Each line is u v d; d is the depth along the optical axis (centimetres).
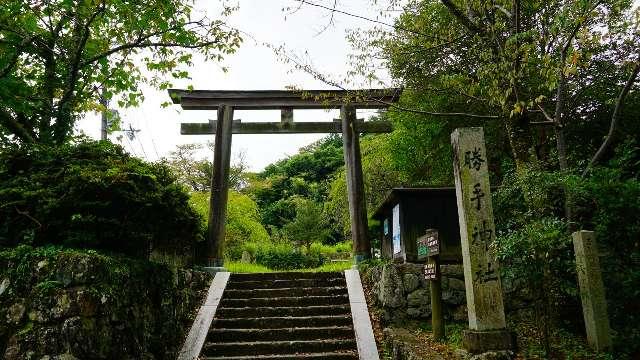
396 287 872
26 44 741
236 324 830
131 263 625
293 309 872
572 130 1051
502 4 781
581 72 956
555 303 723
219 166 1163
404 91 1194
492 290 602
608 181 702
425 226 996
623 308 681
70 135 863
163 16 849
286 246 2277
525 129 777
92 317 514
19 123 814
